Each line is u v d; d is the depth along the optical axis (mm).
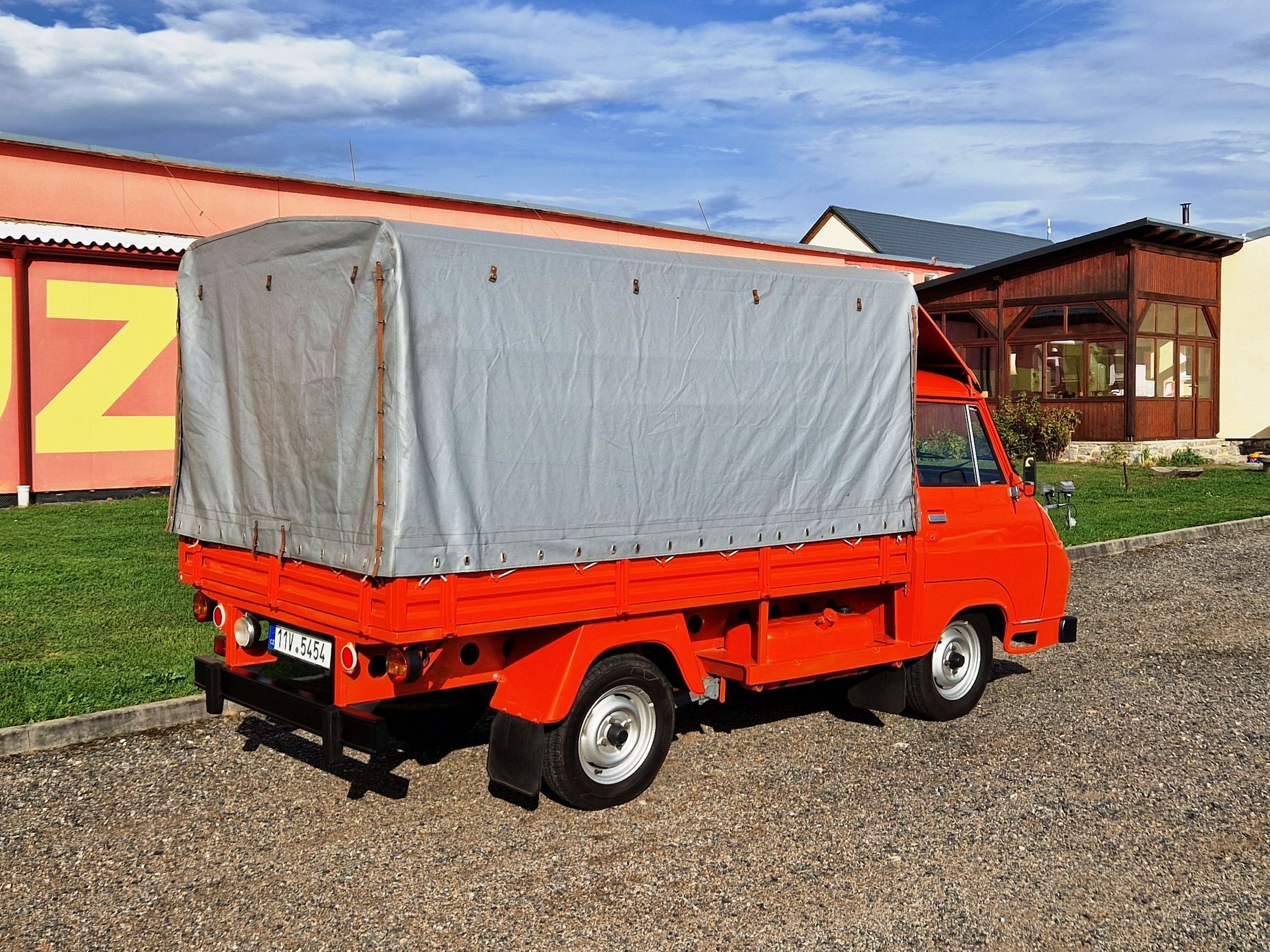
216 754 6070
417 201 19641
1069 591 11328
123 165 16562
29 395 14969
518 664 5289
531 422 4910
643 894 4438
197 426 6004
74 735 6195
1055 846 4977
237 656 5820
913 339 6512
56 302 15141
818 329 6031
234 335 5648
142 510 14430
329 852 4816
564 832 5078
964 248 40094
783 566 5934
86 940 4016
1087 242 23938
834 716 7078
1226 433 26641
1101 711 7191
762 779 5844
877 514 6340
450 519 4645
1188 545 14250
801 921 4230
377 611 4574
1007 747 6430
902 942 4082
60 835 4945
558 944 4035
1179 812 5414
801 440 5957
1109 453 23562
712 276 5570
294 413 5133
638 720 5508
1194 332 25625
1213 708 7242
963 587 6895
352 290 4746
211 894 4398
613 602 5219
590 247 5246
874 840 5023
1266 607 10539
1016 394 26016
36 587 9516
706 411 5543
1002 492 7262
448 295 4680
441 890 4457
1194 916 4316
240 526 5625
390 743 6371
